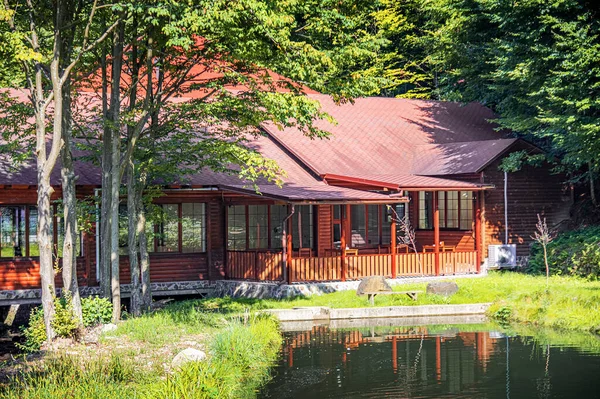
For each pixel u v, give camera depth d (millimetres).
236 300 31422
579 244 35906
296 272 31891
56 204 31016
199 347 21781
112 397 16266
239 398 18516
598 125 32438
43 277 22312
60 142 22156
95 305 24641
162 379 18219
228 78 27172
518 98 38406
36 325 22469
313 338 25766
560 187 40250
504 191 38688
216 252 34625
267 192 31953
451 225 39125
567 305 28562
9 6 22953
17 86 29719
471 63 44969
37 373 18359
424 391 19141
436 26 52812
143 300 30344
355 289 32719
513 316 28891
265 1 23172
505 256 37812
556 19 33875
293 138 38938
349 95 27844
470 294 31609
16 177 30469
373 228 38406
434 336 26000
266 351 23172
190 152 29359
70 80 24906
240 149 27594
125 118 25594
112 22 25406
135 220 29844
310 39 27281
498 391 19109
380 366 21766
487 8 37844
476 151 39344
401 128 43375
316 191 33125
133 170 28094
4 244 30453
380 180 35438
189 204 34188
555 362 21938
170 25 21859
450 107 46688
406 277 34438
